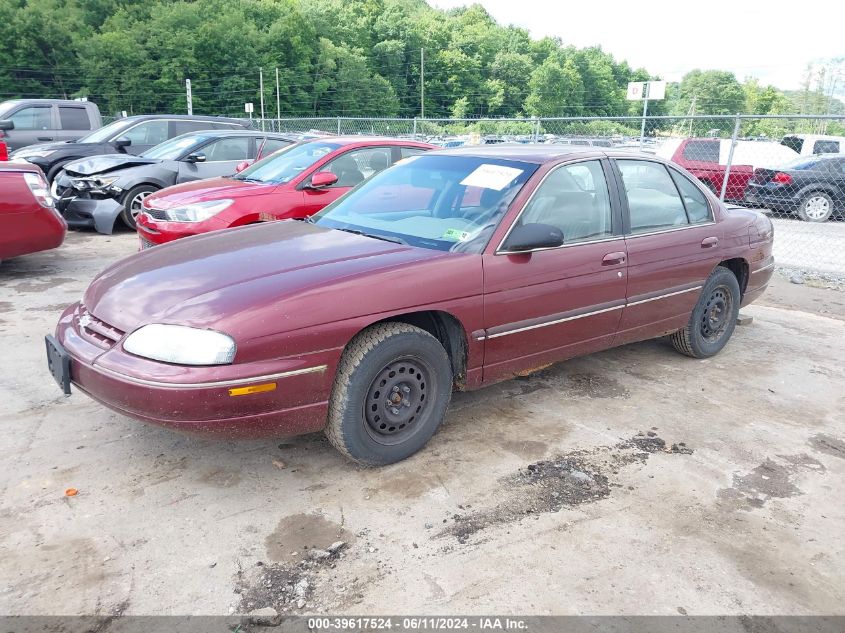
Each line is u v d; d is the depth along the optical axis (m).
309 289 2.93
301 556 2.64
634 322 4.31
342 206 4.25
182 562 2.58
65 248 8.52
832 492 3.26
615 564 2.65
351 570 2.56
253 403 2.79
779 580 2.60
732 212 5.23
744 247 5.05
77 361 2.95
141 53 81.50
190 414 2.71
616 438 3.74
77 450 3.38
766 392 4.50
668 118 10.10
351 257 3.30
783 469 3.46
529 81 121.75
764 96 126.19
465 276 3.35
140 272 3.28
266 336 2.77
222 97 90.00
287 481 3.18
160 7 89.56
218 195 6.36
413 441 3.35
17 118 13.62
